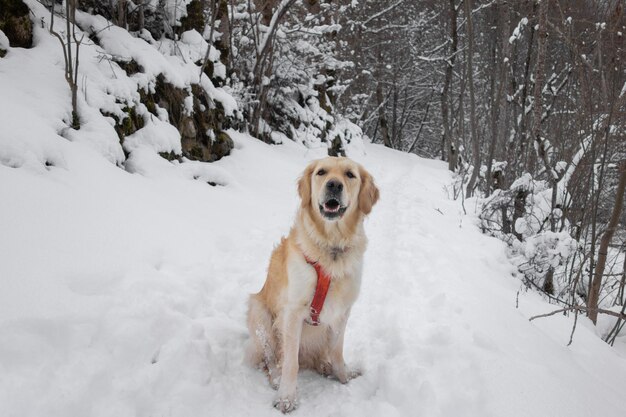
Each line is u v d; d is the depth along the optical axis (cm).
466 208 980
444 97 1958
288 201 773
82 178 454
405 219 793
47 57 564
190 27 909
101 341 271
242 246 539
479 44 2036
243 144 955
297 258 290
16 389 216
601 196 650
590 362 367
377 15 2372
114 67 630
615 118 539
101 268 346
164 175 614
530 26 1256
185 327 317
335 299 293
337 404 288
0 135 412
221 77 946
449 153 1952
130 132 625
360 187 315
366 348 354
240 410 274
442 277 482
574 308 375
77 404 223
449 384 280
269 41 1078
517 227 688
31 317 260
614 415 261
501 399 258
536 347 343
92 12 741
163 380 264
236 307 410
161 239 446
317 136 1397
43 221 359
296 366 286
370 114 2788
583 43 720
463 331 348
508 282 569
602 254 500
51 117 494
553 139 815
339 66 1499
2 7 545
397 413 268
